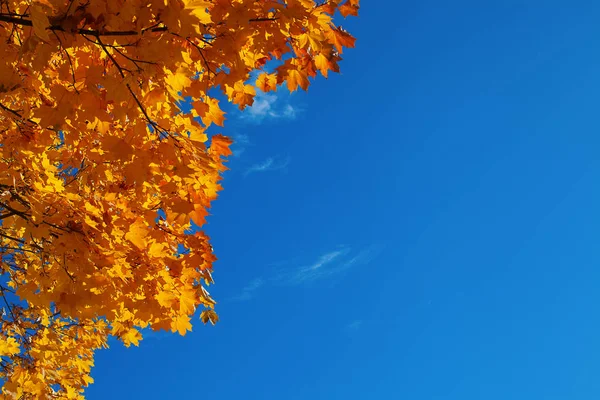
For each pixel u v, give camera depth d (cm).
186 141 256
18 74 231
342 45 285
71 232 268
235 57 245
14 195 268
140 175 256
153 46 212
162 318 341
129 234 298
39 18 185
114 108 231
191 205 294
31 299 294
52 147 324
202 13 205
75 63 247
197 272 340
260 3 242
